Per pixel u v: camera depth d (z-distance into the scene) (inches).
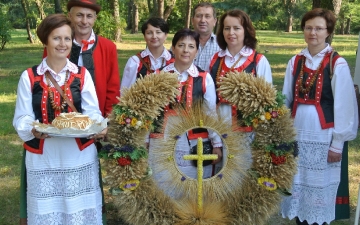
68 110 127.6
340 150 142.5
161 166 132.8
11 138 281.6
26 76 126.6
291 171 130.5
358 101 157.4
